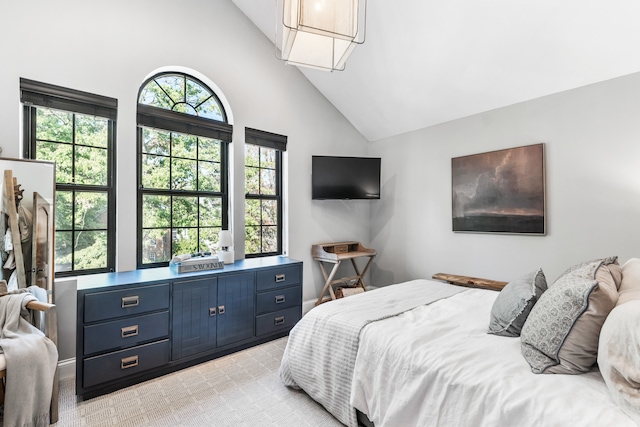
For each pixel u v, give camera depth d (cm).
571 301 120
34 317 189
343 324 179
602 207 254
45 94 219
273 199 371
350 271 434
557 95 277
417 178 393
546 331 125
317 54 187
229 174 329
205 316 252
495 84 298
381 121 411
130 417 182
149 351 223
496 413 109
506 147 311
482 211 327
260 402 197
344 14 156
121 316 212
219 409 190
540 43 250
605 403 100
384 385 148
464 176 343
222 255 296
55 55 223
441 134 368
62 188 238
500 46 265
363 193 394
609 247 250
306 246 386
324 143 407
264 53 349
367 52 327
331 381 175
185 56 289
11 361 150
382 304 210
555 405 102
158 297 228
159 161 288
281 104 363
